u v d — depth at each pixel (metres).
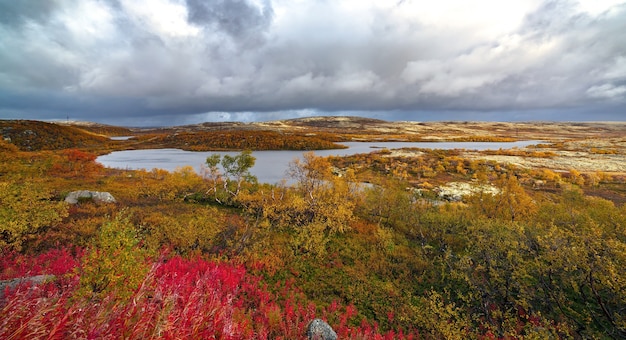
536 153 116.56
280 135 198.00
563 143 160.25
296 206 33.66
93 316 5.18
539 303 18.03
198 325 5.93
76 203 32.03
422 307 18.70
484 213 32.62
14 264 16.42
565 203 32.22
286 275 21.84
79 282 10.52
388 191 38.53
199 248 23.02
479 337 15.65
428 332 17.00
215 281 16.06
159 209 33.28
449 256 22.91
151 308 5.74
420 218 31.64
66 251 19.86
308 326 14.22
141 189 41.78
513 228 21.14
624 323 14.09
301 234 26.98
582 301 17.84
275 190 43.47
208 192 42.34
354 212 39.25
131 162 105.62
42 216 22.34
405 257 25.92
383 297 20.09
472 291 20.02
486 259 20.05
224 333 6.57
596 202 31.12
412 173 84.81
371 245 28.27
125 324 5.20
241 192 41.69
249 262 22.50
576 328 15.51
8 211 20.59
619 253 14.38
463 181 72.25
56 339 4.36
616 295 15.07
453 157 104.81
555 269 16.66
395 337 16.41
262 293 17.64
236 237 25.30
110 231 12.81
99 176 56.28
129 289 10.38
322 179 41.03
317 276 22.30
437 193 57.47
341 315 17.41
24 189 24.05
